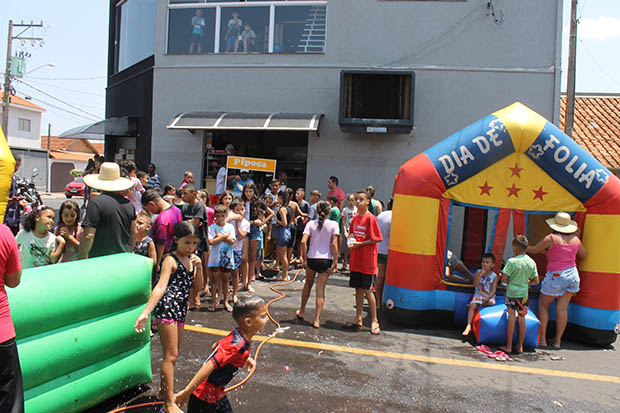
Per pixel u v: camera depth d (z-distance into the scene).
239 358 3.12
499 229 6.52
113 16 15.00
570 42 12.29
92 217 4.49
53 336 3.36
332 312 7.13
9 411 2.73
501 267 6.54
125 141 14.13
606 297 6.20
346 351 5.52
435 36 11.25
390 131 10.86
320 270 6.37
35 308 3.18
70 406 3.50
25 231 5.12
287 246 9.47
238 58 11.87
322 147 11.55
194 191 6.58
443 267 6.57
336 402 4.21
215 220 6.68
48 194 32.81
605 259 6.22
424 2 11.26
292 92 11.66
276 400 4.18
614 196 6.19
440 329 6.61
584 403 4.48
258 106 11.80
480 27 11.14
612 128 15.59
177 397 3.07
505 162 6.49
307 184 11.59
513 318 5.80
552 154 6.29
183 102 12.11
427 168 6.43
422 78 11.28
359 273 6.34
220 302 7.19
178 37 12.29
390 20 11.35
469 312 6.26
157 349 5.23
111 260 3.98
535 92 11.05
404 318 6.54
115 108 14.56
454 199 6.51
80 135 14.05
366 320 6.85
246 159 10.68
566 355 5.91
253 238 8.20
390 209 8.09
